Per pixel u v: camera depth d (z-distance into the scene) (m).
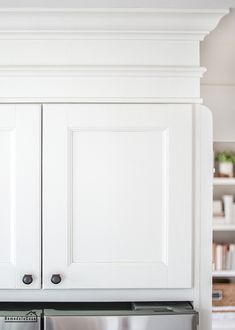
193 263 1.41
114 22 1.34
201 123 1.42
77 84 1.39
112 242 1.38
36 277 1.37
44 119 1.37
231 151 2.21
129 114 1.38
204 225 1.42
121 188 1.38
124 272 1.38
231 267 2.14
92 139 1.38
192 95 1.41
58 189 1.37
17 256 1.36
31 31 1.35
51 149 1.37
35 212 1.36
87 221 1.38
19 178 1.36
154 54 1.40
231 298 2.07
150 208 1.39
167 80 1.40
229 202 2.15
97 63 1.39
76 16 1.32
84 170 1.38
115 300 1.40
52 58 1.39
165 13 1.32
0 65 1.38
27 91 1.39
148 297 1.40
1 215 1.37
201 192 1.42
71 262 1.38
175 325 1.30
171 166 1.39
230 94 2.06
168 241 1.38
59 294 1.39
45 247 1.37
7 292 1.38
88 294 1.39
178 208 1.39
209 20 1.35
